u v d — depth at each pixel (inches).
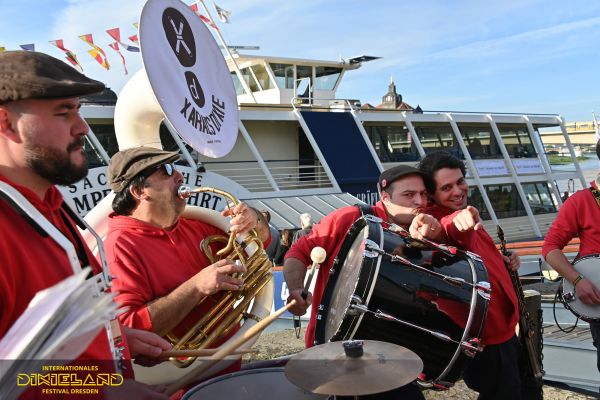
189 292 85.7
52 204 63.2
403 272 91.0
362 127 644.7
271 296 103.3
